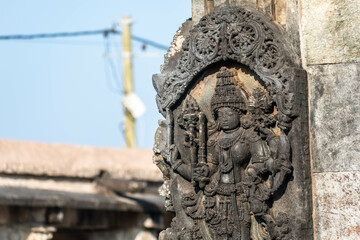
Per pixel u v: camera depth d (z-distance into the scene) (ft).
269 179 22.98
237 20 23.63
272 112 23.13
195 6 25.44
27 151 56.03
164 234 25.22
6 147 55.57
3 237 51.19
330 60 22.74
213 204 23.93
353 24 22.56
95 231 56.54
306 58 22.97
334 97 22.61
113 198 55.57
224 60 23.82
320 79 22.79
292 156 22.66
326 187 22.49
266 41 23.11
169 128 25.02
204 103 24.41
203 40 24.17
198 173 24.12
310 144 22.77
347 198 22.21
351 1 22.61
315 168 22.67
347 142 22.36
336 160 22.43
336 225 22.30
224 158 23.72
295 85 22.66
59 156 56.85
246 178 23.20
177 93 24.77
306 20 23.08
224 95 23.75
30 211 51.88
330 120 22.59
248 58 23.26
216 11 24.22
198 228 24.47
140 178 56.54
